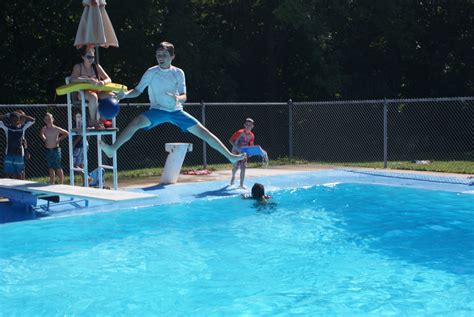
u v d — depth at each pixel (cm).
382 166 1461
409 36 2153
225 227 773
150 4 1806
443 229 751
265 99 2338
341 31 2255
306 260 612
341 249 658
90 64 909
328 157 2022
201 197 970
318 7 2011
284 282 536
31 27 1833
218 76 1994
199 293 505
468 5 2233
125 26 1870
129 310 465
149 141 1978
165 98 804
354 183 1140
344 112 2217
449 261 604
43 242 688
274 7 2158
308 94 2284
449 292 501
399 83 2392
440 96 2372
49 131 1049
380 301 478
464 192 1004
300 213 866
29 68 1877
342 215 851
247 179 1205
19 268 584
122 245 675
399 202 940
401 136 2261
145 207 887
